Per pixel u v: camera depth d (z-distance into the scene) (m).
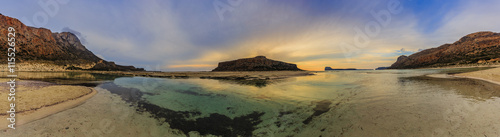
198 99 11.55
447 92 11.35
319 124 6.51
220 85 19.41
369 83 19.12
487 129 5.18
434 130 5.32
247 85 19.20
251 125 6.74
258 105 9.82
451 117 6.34
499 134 4.84
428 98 9.70
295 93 13.51
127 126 6.44
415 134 5.13
